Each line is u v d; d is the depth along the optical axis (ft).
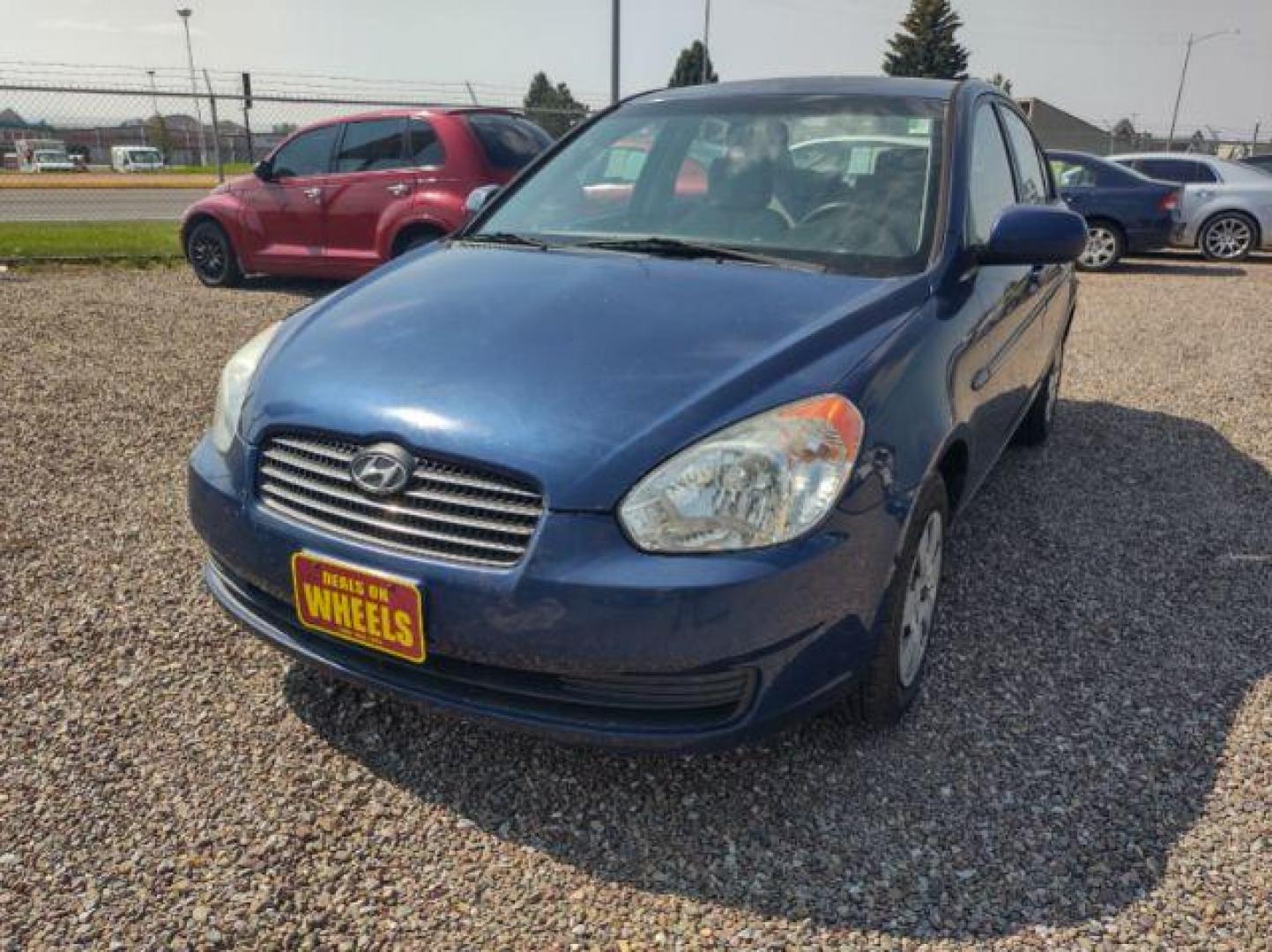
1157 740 8.46
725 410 6.91
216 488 7.99
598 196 11.05
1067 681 9.38
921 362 8.07
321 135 28.04
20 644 9.48
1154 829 7.36
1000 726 8.63
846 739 8.37
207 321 24.35
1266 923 6.48
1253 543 12.79
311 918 6.45
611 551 6.55
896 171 10.11
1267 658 9.87
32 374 18.78
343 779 7.78
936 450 7.95
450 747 8.20
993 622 10.52
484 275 9.23
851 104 11.05
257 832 7.19
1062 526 13.24
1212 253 44.29
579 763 8.04
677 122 11.53
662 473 6.63
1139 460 16.11
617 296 8.41
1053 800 7.66
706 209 10.30
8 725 8.26
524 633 6.64
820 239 9.59
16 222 46.03
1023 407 12.82
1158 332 26.96
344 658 7.57
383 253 27.09
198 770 7.82
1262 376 21.97
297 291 29.50
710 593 6.46
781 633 6.72
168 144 147.13
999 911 6.60
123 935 6.26
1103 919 6.53
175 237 40.09
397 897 6.65
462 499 6.84
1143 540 12.82
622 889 6.79
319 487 7.34
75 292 27.84
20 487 13.39
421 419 7.02
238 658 9.39
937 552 8.81
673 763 8.04
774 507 6.68
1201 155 45.32
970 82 12.00
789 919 6.54
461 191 25.94
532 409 6.94
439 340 7.83
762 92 11.69
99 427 15.97
